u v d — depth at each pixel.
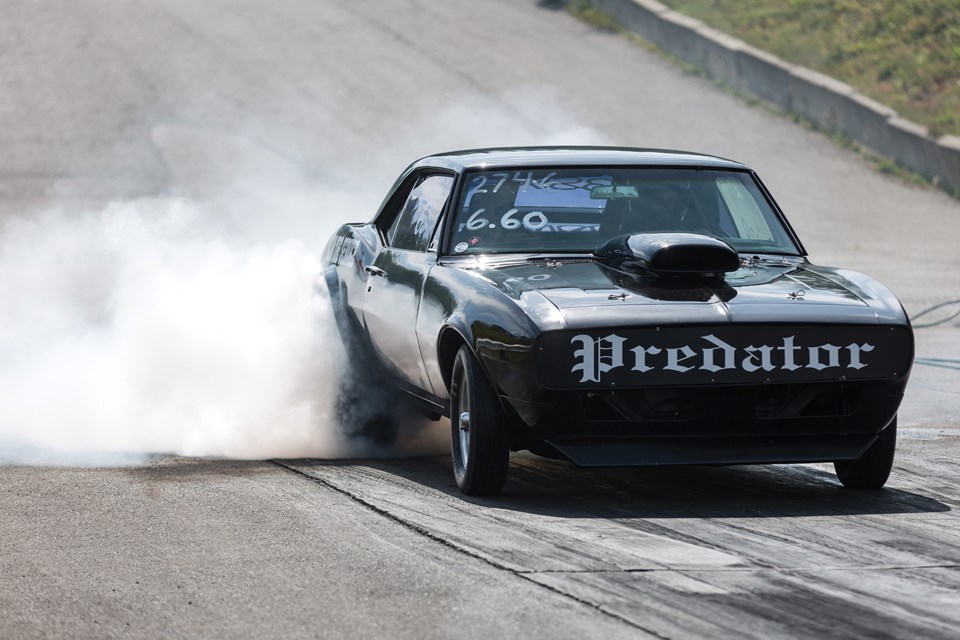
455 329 22.02
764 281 22.31
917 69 111.75
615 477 24.22
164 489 23.00
